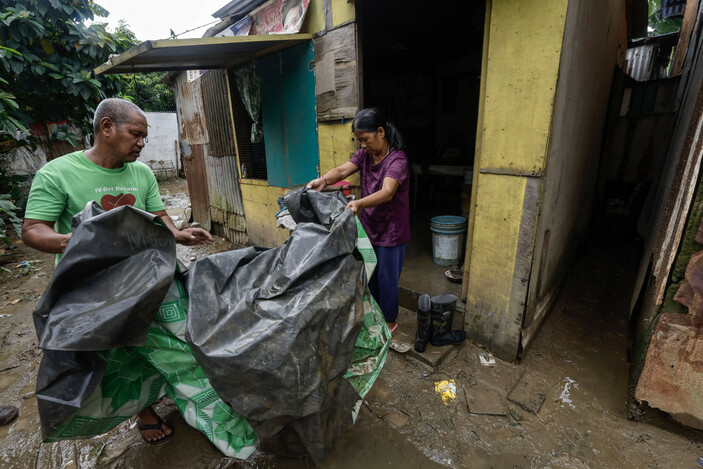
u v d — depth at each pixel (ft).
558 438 6.26
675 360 5.82
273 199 14.60
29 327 10.68
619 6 13.67
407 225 8.08
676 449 5.95
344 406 5.07
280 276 4.58
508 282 7.89
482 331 8.64
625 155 20.86
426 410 6.97
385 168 7.39
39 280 14.52
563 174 8.71
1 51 15.03
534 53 6.53
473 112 22.71
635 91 21.07
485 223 7.98
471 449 6.11
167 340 4.72
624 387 7.42
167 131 45.98
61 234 5.16
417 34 17.08
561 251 10.64
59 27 18.10
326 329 4.51
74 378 4.06
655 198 13.53
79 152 5.51
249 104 13.78
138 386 5.16
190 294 4.22
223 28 15.67
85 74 18.15
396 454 6.06
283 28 11.66
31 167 24.91
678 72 21.75
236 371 3.93
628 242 16.40
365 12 13.92
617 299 11.23
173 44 8.31
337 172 8.04
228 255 4.80
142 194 6.15
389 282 8.34
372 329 5.82
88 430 4.71
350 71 9.58
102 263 3.98
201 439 6.40
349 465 5.87
